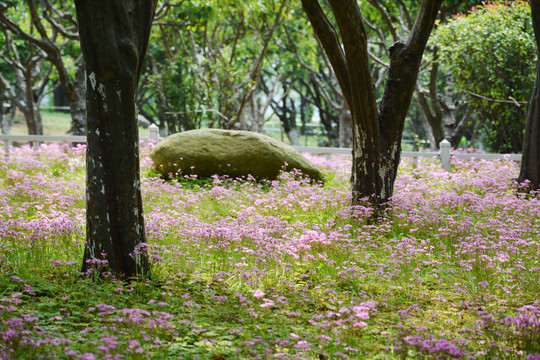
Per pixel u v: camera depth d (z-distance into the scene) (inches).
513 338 201.6
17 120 1578.5
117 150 261.4
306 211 438.0
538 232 369.1
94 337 192.2
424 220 385.4
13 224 305.9
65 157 588.7
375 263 302.5
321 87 1090.7
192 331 206.4
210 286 265.1
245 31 1050.1
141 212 274.2
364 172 418.3
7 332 172.7
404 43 412.5
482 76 765.9
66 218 338.0
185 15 836.6
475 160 678.5
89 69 255.3
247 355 183.0
